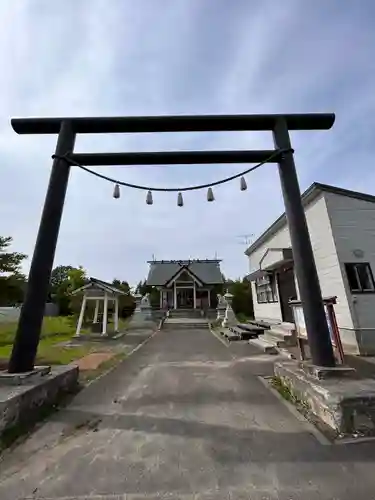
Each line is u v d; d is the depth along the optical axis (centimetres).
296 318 616
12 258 1151
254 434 319
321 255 905
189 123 532
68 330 1664
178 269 2891
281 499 210
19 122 531
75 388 521
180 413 391
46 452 289
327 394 330
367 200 874
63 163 507
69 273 2588
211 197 548
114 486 231
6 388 369
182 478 239
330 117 536
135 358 841
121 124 530
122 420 370
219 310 2122
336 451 275
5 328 1725
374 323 793
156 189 530
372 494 214
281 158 516
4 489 230
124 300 2356
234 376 600
